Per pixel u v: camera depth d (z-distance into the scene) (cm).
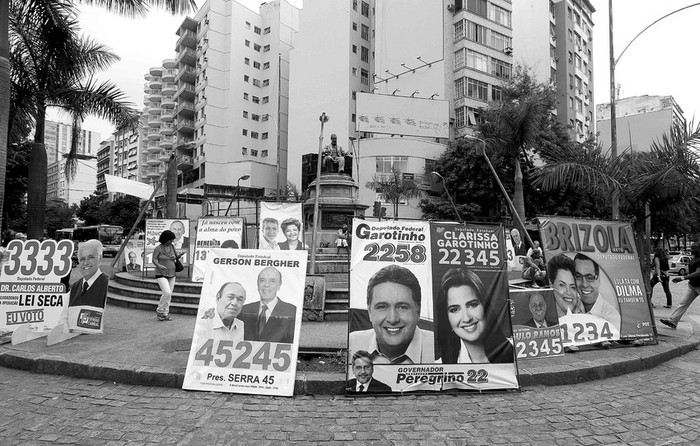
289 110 5244
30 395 492
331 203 1980
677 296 1520
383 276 529
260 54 6269
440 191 3894
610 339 700
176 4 1059
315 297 857
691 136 769
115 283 1251
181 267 876
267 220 1305
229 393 501
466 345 525
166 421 427
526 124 1883
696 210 799
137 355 598
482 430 416
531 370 562
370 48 5097
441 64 4241
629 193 799
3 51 864
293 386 501
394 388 504
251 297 539
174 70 7556
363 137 4506
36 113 1213
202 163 5797
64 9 1162
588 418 448
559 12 4825
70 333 698
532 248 1005
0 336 694
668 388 546
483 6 4416
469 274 543
